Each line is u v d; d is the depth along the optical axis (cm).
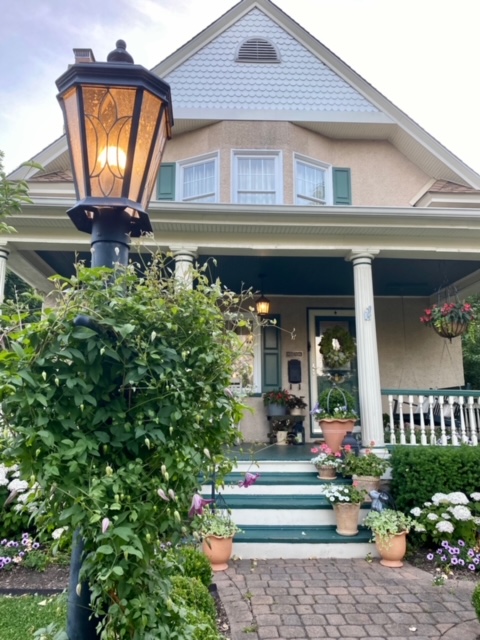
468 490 493
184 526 173
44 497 163
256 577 409
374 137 848
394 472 530
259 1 855
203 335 188
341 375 851
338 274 774
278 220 581
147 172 197
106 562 149
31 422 152
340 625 316
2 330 163
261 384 846
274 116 809
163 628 165
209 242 602
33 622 289
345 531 483
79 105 187
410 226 592
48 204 548
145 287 186
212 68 830
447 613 335
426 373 869
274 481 540
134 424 165
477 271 766
